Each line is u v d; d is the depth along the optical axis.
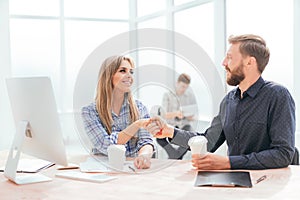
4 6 4.53
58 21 5.10
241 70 2.02
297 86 3.12
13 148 1.71
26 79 1.64
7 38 4.56
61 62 5.14
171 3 4.96
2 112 4.53
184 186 1.50
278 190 1.41
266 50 2.03
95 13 5.34
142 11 5.57
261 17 3.47
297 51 3.10
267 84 2.04
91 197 1.38
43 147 1.72
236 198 1.32
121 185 1.54
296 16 3.09
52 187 1.54
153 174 1.71
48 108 1.59
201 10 4.34
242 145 2.07
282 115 1.91
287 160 1.81
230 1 3.90
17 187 1.56
